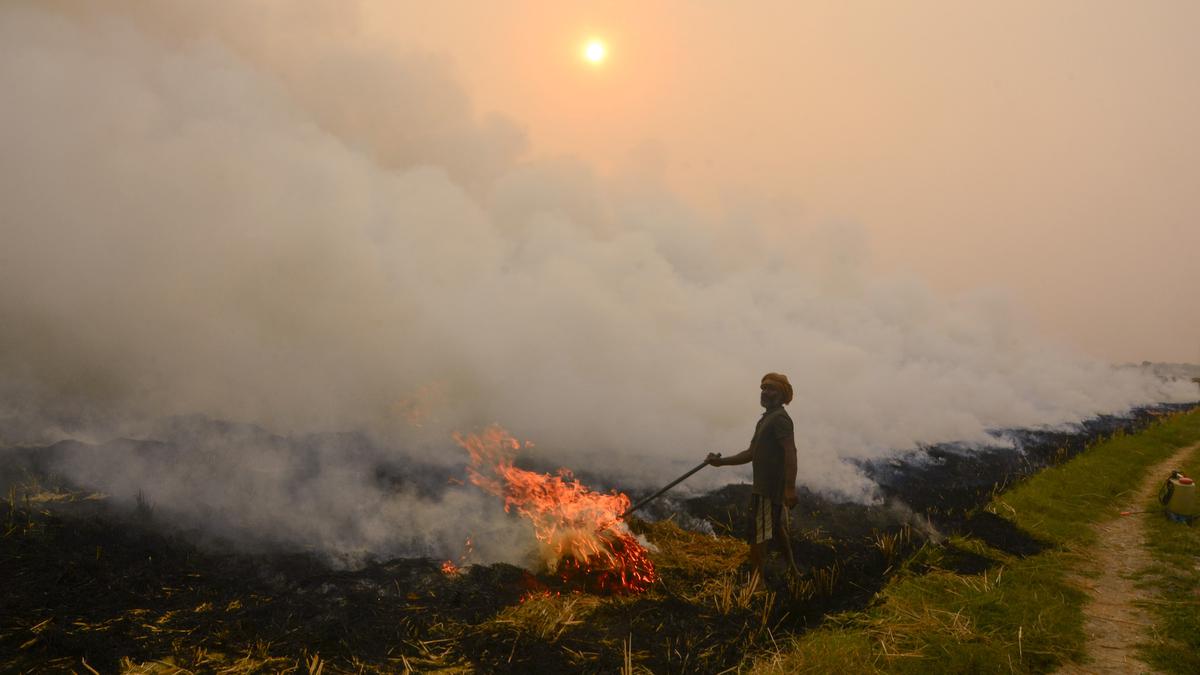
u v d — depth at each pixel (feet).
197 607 12.30
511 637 13.09
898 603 16.46
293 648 11.59
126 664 10.38
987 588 17.79
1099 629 15.85
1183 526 25.34
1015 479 33.55
